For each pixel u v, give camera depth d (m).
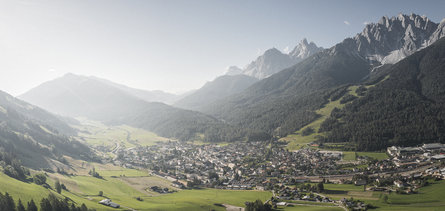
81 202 164.88
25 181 179.62
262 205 169.75
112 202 173.38
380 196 173.38
